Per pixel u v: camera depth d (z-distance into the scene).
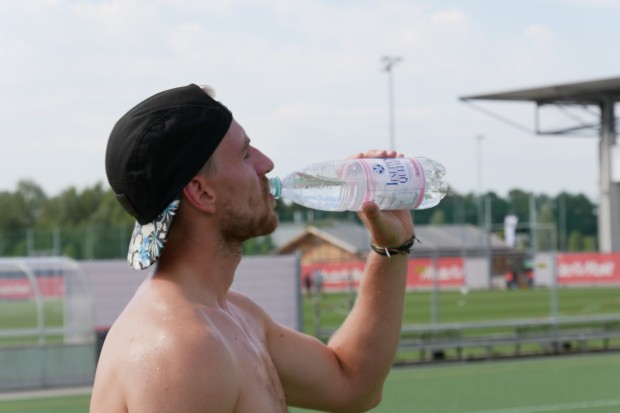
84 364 19.41
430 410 15.62
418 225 68.75
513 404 16.16
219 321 2.52
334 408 3.22
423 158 3.40
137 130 2.49
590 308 38.97
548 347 24.94
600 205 57.66
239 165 2.61
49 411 16.00
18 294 24.02
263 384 2.54
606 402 16.22
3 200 111.75
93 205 108.25
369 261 3.31
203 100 2.54
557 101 56.31
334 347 3.29
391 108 56.09
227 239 2.62
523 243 73.50
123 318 2.47
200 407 2.30
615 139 56.97
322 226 53.88
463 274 51.88
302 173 3.69
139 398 2.29
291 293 21.50
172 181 2.49
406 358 23.19
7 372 18.94
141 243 2.55
